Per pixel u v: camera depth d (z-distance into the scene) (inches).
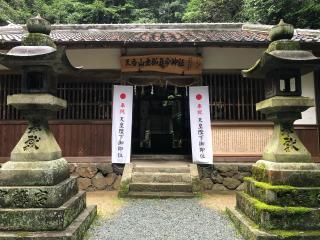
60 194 179.8
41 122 199.2
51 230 168.4
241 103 350.3
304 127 344.5
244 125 344.8
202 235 191.2
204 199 294.4
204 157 339.3
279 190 176.7
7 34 388.2
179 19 1143.0
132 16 1102.4
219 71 350.9
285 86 196.4
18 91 343.9
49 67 189.8
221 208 259.8
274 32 200.8
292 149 192.7
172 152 490.0
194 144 341.7
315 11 544.4
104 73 349.7
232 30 473.7
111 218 229.6
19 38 337.7
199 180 309.1
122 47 321.1
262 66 190.5
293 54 183.2
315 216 171.2
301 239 163.0
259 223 177.2
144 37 365.1
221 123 345.4
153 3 1210.6
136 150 495.2
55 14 994.1
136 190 307.4
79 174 342.0
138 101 504.4
